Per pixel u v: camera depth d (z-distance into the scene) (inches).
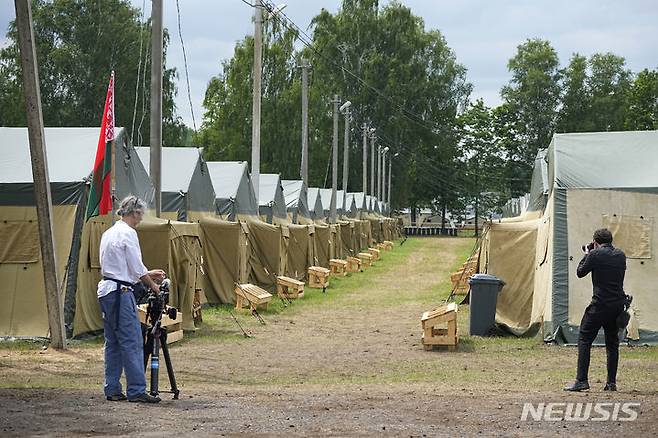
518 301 899.4
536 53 3590.1
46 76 2402.8
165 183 1104.8
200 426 384.5
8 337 746.8
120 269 446.3
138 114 2443.4
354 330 915.4
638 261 778.8
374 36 3496.6
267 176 1601.9
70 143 845.8
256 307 1061.1
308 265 1512.1
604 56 3548.2
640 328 770.8
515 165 3976.4
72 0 2442.2
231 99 3016.7
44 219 703.7
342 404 450.3
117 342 450.0
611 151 821.9
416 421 402.6
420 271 1879.9
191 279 874.8
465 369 658.2
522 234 909.8
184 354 721.6
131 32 2460.6
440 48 3646.7
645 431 388.5
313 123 3243.1
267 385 567.5
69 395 468.4
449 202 4188.0
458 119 4037.9
